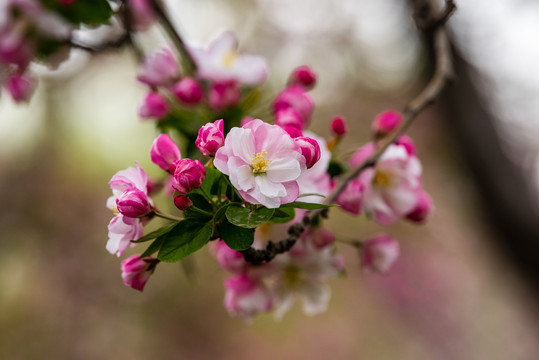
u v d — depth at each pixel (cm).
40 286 518
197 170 98
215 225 102
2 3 164
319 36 591
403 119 156
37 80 194
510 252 276
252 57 169
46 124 517
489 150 265
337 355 644
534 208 263
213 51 170
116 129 516
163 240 100
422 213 154
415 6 178
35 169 523
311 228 133
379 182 148
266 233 134
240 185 95
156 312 554
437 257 682
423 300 667
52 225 518
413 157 152
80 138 525
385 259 156
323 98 585
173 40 176
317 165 126
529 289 282
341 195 136
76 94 503
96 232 533
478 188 274
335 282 665
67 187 529
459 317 663
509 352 630
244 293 141
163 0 177
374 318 674
